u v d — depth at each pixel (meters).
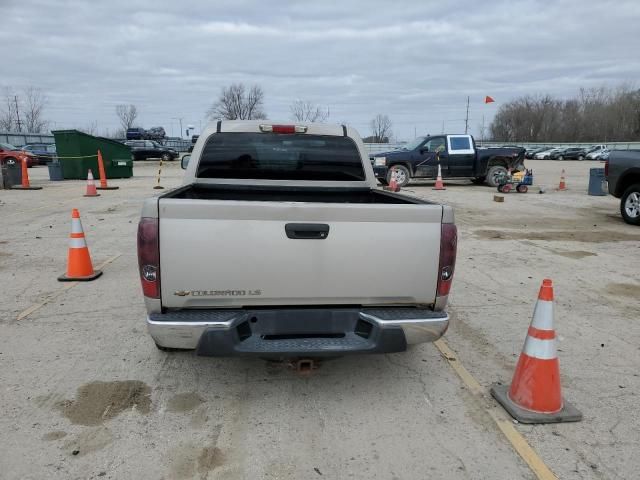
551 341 3.20
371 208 3.05
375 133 72.12
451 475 2.66
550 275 6.54
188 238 2.95
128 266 6.65
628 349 4.27
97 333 4.45
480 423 3.16
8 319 4.76
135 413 3.22
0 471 2.64
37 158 30.69
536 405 3.20
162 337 2.97
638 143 68.31
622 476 2.66
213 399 3.42
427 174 17.92
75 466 2.69
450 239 3.18
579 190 18.19
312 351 3.00
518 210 12.49
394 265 3.14
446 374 3.81
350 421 3.17
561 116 99.25
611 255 7.70
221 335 2.96
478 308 5.25
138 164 36.97
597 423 3.16
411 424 3.14
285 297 3.09
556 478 2.64
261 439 2.97
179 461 2.75
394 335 3.08
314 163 4.75
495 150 17.98
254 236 2.98
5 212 11.22
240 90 63.84
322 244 3.04
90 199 13.66
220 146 4.63
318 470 2.70
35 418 3.13
